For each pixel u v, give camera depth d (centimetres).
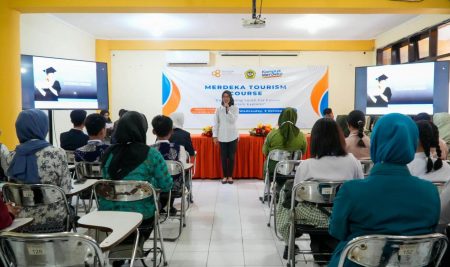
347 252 131
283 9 457
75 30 691
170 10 461
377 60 777
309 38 790
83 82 533
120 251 227
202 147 594
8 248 139
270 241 331
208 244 324
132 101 828
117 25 674
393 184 132
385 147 133
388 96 557
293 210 222
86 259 139
